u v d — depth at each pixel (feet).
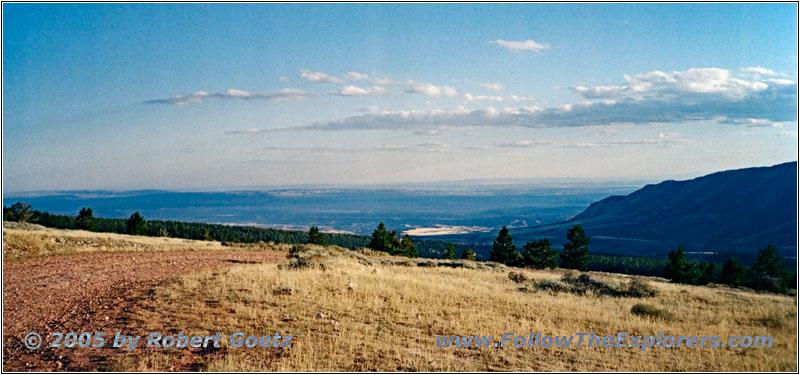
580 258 278.46
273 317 50.44
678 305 74.28
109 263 84.02
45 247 93.40
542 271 146.92
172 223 477.77
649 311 65.36
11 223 146.00
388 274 89.71
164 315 48.96
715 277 254.88
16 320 45.93
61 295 56.59
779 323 62.08
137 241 126.11
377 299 62.03
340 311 54.90
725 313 68.54
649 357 46.73
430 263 134.21
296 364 37.91
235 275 72.18
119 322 46.21
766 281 166.81
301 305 56.03
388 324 51.62
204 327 45.65
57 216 308.60
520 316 60.03
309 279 71.87
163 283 64.59
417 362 40.78
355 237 649.61
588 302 72.84
